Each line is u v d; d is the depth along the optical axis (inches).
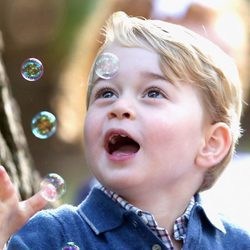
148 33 268.1
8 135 339.3
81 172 788.0
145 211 259.4
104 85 262.7
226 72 280.2
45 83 942.4
